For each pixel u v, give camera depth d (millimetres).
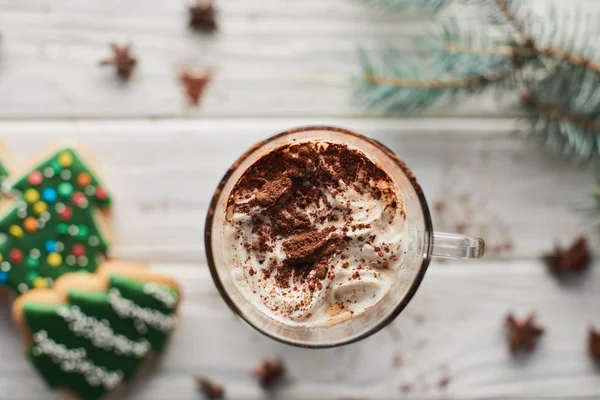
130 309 390
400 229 334
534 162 408
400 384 403
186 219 403
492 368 404
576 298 406
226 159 404
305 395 402
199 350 401
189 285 403
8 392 398
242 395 401
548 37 386
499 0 369
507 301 406
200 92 404
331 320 333
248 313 336
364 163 336
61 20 401
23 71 401
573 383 404
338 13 406
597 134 377
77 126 403
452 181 407
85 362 390
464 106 406
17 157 401
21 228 390
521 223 407
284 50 405
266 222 336
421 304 405
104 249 395
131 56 403
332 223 334
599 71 372
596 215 406
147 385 400
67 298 388
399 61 406
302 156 333
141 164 403
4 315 399
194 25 401
